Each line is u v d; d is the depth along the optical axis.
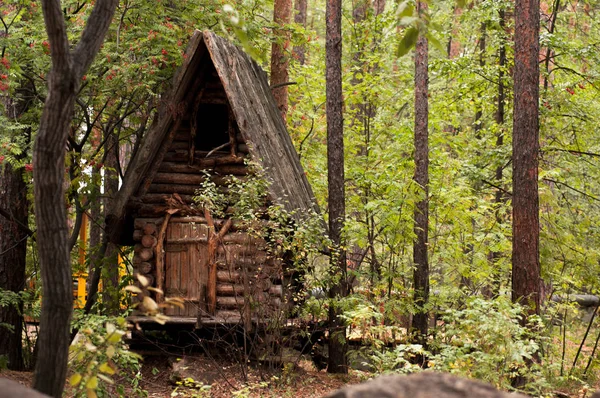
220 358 12.26
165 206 12.60
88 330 5.61
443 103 19.38
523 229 12.34
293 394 10.72
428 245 15.44
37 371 5.01
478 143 19.53
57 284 5.02
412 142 18.30
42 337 5.01
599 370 16.36
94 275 14.01
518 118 12.51
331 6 13.70
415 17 4.46
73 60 5.05
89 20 5.18
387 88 21.30
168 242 12.55
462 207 16.25
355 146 20.59
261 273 11.89
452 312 9.62
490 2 17.67
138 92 13.37
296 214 12.34
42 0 4.82
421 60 14.91
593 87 17.94
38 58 12.38
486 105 19.80
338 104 13.66
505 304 9.51
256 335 11.64
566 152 18.11
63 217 5.07
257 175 11.60
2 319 13.89
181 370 10.98
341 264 13.35
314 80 20.00
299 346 13.19
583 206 19.58
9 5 13.16
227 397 10.36
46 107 4.97
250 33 14.39
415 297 14.16
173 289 12.50
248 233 11.38
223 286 12.38
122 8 13.43
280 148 13.81
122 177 14.72
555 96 17.69
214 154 13.10
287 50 16.91
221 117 15.17
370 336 11.20
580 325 18.20
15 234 14.15
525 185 12.39
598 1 21.05
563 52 17.39
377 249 16.28
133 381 8.86
